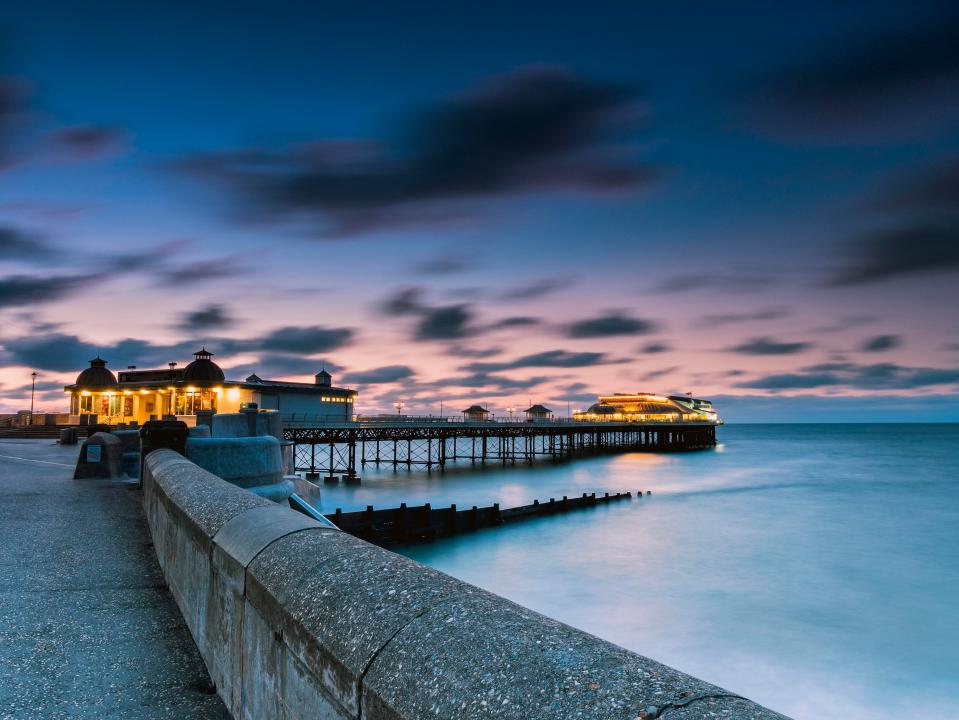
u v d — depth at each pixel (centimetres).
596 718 128
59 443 3306
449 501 4975
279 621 247
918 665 1603
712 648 1725
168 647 418
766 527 3528
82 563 636
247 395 5844
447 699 151
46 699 342
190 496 486
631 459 9906
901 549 2916
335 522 3183
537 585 2380
